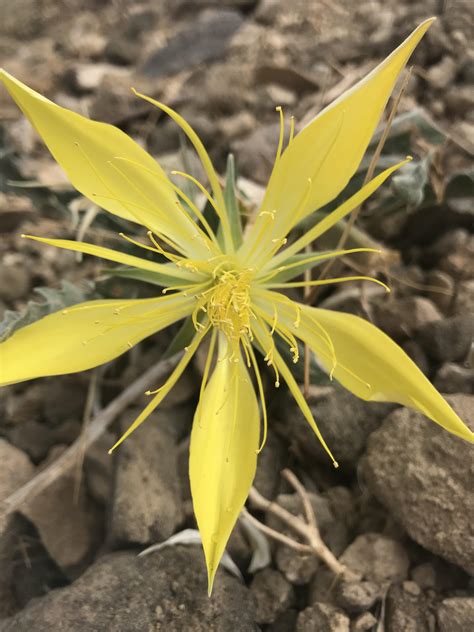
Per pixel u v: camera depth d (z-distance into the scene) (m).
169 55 0.22
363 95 0.09
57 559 0.12
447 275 0.15
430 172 0.14
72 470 0.13
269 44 0.22
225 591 0.11
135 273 0.11
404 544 0.12
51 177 0.19
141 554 0.11
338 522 0.12
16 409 0.14
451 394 0.13
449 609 0.11
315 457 0.13
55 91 0.23
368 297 0.15
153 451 0.13
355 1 0.23
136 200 0.11
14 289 0.17
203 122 0.19
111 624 0.10
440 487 0.11
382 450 0.12
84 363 0.10
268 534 0.12
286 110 0.20
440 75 0.19
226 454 0.11
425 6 0.21
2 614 0.12
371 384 0.10
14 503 0.12
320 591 0.11
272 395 0.14
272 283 0.11
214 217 0.11
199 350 0.14
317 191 0.10
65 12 0.27
